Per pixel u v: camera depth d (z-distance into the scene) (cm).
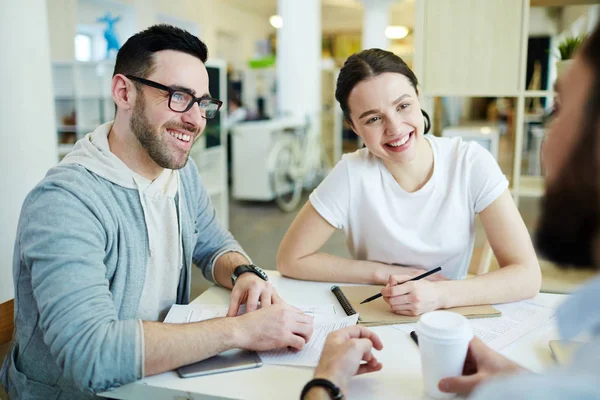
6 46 194
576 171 46
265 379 92
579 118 46
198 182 150
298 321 105
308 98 802
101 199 113
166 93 116
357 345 87
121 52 119
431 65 221
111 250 114
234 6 1219
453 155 146
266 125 634
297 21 785
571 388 43
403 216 147
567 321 53
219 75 459
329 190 150
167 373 95
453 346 77
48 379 110
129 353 92
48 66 212
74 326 94
